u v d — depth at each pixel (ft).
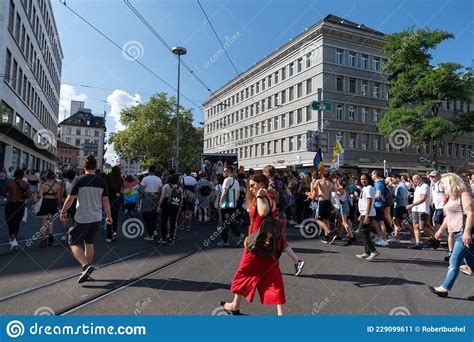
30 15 98.27
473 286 18.15
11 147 86.84
